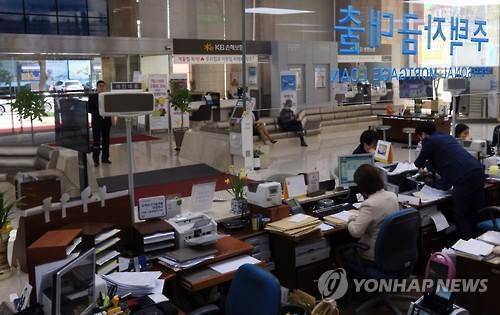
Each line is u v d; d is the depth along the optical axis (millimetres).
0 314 2578
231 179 4531
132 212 3469
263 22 16031
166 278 3088
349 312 4129
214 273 3186
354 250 3922
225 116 14141
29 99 11000
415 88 12703
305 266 4102
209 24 16219
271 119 12812
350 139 12742
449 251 3783
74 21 15062
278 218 4086
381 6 13070
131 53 13117
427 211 4762
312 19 15125
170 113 13695
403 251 3791
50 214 3094
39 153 7375
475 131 13297
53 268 2547
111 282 2883
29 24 14406
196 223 3508
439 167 4969
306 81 14164
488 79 14523
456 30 13625
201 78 15812
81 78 13484
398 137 12219
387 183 4883
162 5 15461
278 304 2582
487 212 4664
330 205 4531
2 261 3090
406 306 4145
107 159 9859
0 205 3113
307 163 9789
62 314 2240
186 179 8406
